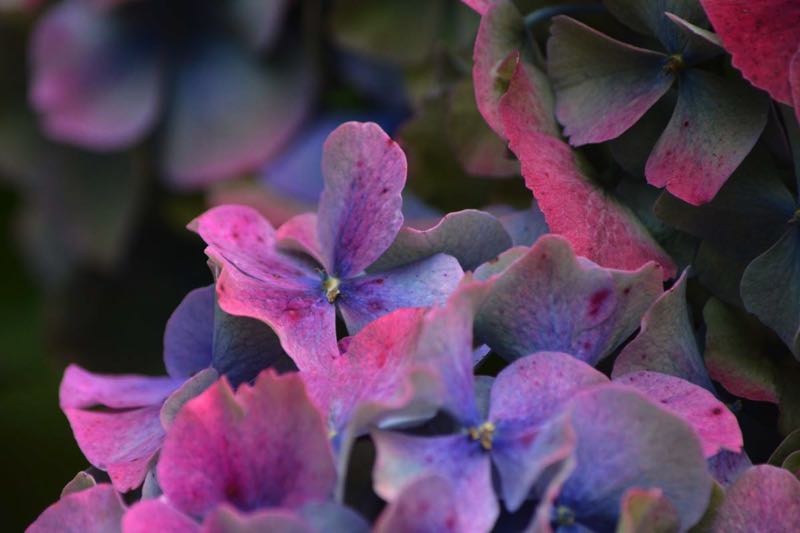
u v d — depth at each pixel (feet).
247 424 0.85
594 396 0.86
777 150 0.98
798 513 0.89
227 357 0.95
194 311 1.00
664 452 0.85
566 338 0.93
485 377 0.91
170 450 0.85
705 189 0.96
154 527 0.84
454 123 1.10
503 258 0.92
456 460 0.85
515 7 1.04
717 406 0.91
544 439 0.84
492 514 0.84
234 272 0.94
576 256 0.92
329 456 0.84
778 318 0.97
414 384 0.84
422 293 0.95
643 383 0.93
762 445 1.01
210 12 1.71
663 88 0.98
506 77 1.01
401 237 0.95
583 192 0.99
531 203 1.08
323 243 0.96
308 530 0.81
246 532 0.81
